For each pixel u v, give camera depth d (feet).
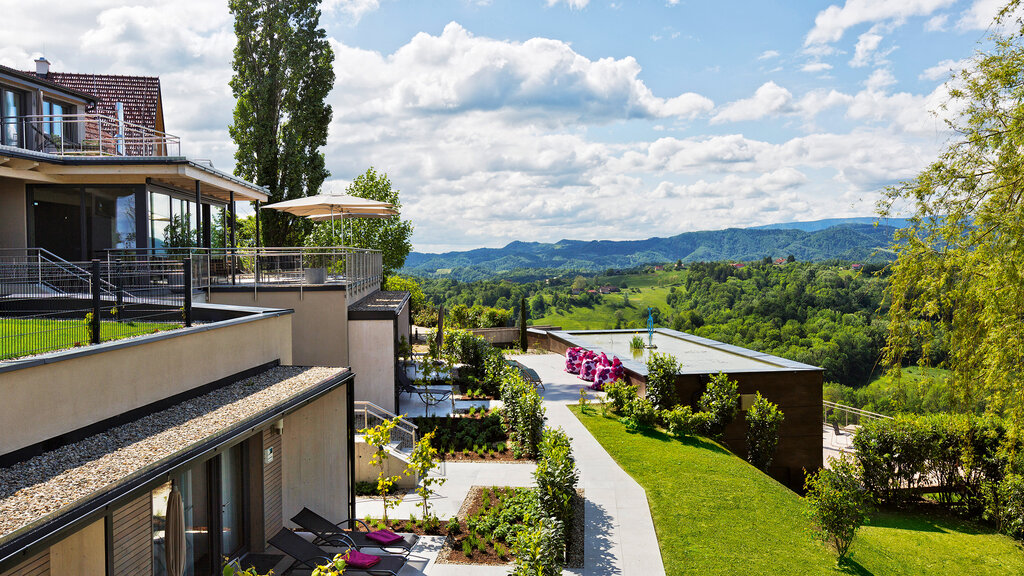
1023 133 32.14
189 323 34.63
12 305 40.27
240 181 71.67
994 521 48.34
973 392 35.88
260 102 111.86
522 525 35.94
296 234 117.60
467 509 40.24
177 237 69.36
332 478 37.78
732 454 52.47
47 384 20.49
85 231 59.57
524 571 28.04
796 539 37.88
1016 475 45.98
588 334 107.55
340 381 35.06
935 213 35.65
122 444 21.40
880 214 37.86
